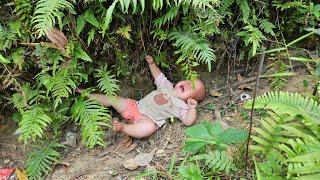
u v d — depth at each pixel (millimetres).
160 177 1487
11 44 1517
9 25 1507
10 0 1500
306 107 1364
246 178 1359
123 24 1619
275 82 1747
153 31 1644
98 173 1558
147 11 1621
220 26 1757
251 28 1658
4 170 1581
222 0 1659
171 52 1771
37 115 1552
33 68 1631
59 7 1392
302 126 1388
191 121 1660
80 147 1670
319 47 1902
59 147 1665
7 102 1686
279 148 1336
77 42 1572
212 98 1804
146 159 1568
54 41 1512
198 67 1866
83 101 1628
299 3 1697
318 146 1229
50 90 1565
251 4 1765
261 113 1662
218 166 1339
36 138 1669
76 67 1597
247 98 1760
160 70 1796
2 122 1733
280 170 1264
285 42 1830
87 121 1579
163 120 1693
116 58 1705
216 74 1884
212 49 1726
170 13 1553
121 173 1546
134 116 1698
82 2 1539
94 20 1533
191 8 1591
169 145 1629
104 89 1618
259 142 1361
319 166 1153
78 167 1594
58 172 1585
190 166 1346
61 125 1706
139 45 1719
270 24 1739
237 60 1871
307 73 1817
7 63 1552
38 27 1364
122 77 1789
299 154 1233
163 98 1701
